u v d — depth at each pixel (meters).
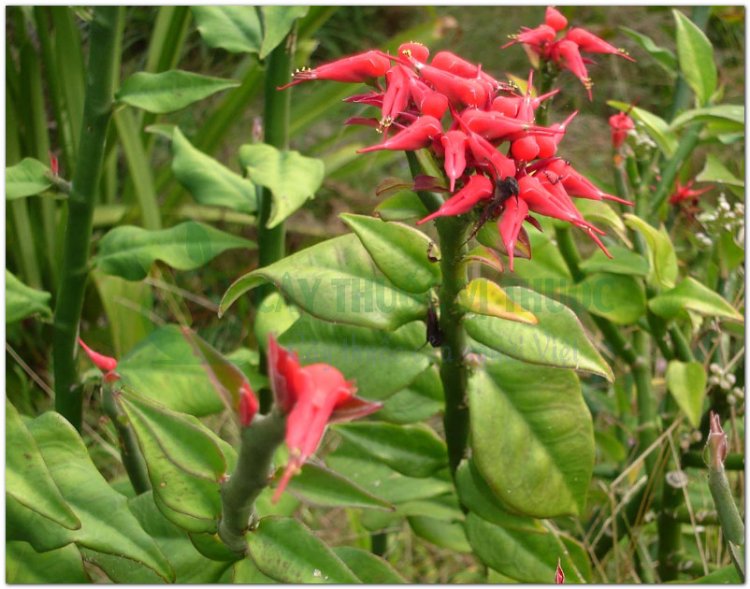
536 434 0.47
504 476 0.46
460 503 0.56
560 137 0.43
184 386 0.57
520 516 0.51
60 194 0.58
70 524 0.41
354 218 0.46
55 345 0.59
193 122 1.20
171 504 0.42
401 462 0.54
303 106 1.04
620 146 0.67
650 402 0.69
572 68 0.56
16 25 0.91
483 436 0.46
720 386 0.62
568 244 0.63
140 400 0.41
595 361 0.45
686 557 0.66
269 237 0.62
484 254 0.45
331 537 0.83
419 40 1.01
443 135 0.41
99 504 0.44
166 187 1.06
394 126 0.43
